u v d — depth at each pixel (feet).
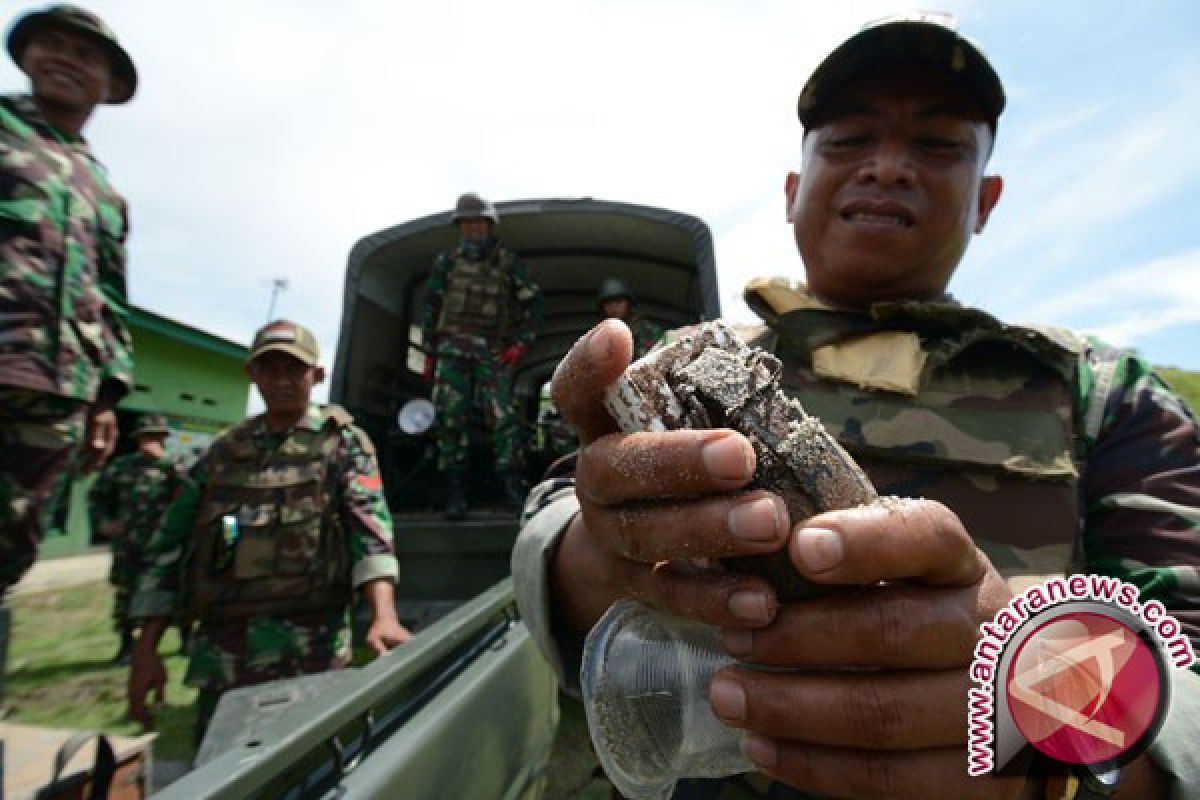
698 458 1.87
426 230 14.98
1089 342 3.92
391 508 16.28
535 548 3.35
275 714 5.12
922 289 4.26
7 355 7.23
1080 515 3.30
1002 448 3.40
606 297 15.62
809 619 1.93
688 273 16.57
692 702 2.72
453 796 4.95
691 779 3.57
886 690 1.91
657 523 2.02
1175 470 3.15
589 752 9.69
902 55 3.91
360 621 12.37
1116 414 3.44
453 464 13.88
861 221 4.03
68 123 8.54
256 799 3.30
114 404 9.42
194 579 8.77
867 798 2.03
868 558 1.73
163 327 37.17
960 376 3.69
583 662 2.84
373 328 15.83
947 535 1.77
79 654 16.98
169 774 8.49
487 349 14.44
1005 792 1.98
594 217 14.87
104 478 19.33
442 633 5.45
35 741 5.28
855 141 4.11
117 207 9.11
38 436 7.70
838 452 2.02
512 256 15.15
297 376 9.09
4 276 7.29
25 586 25.72
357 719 4.20
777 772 2.14
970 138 4.05
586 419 2.30
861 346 3.83
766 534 1.81
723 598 2.00
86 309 8.16
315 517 8.88
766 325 4.48
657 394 2.16
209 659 8.59
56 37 8.21
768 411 2.08
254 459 9.05
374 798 3.74
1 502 7.45
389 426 17.04
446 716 4.94
